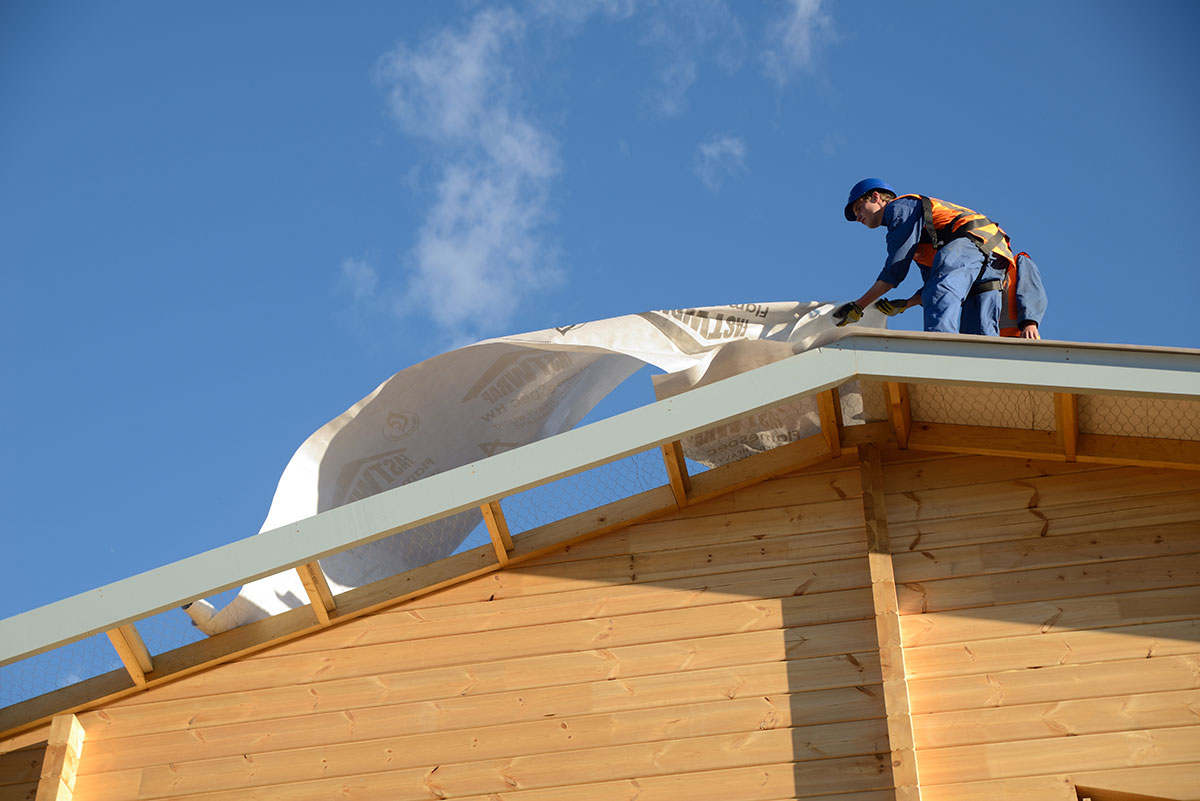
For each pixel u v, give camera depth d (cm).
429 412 632
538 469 532
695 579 602
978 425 612
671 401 535
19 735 601
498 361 625
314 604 600
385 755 571
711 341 607
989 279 617
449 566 622
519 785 554
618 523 621
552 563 620
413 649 602
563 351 625
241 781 572
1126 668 539
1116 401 562
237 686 602
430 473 640
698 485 625
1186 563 560
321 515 535
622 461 608
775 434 643
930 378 520
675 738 557
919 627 565
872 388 595
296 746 579
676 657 579
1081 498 588
